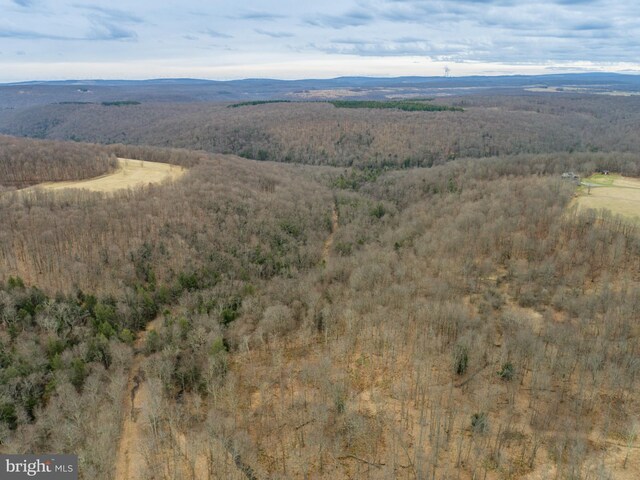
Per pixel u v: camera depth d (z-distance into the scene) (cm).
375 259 9075
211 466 5016
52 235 8800
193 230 10162
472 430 5297
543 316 7069
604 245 8619
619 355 5900
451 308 6881
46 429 5234
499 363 6109
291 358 6850
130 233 9600
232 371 6519
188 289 8344
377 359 6606
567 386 5731
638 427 5016
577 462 4688
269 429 5584
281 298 7962
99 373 6128
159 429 5553
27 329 6762
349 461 5081
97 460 4859
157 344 6762
